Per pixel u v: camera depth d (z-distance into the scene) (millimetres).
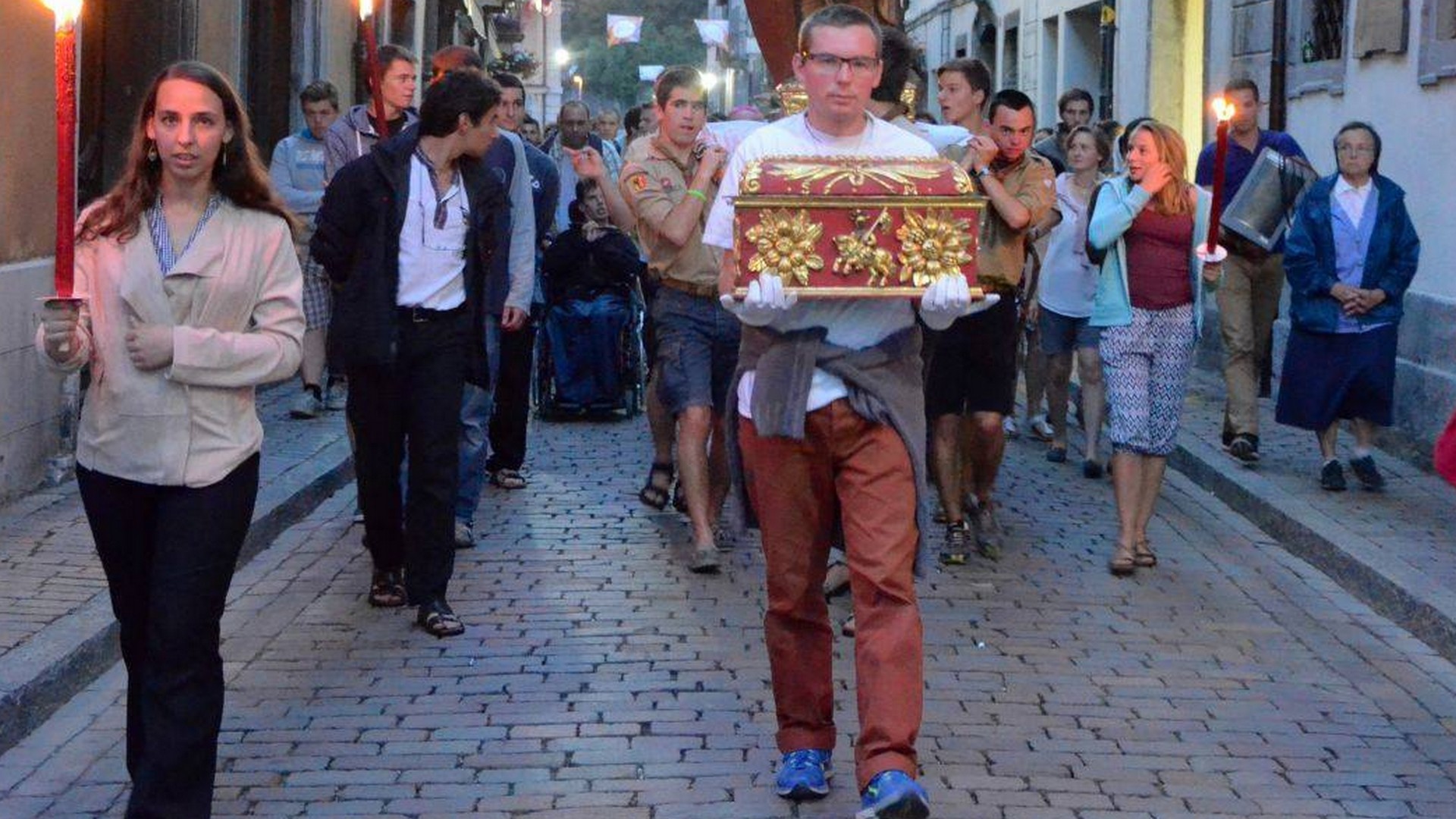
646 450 11859
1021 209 7695
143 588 4746
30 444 9031
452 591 7746
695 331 8148
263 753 5598
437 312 6855
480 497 9789
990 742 5766
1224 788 5391
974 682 6469
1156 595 7906
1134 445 8227
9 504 8719
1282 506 9320
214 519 4555
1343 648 7105
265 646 6848
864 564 4797
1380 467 10609
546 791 5266
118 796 5223
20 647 6172
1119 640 7117
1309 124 14367
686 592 7754
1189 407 13133
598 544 8750
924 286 4656
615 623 7207
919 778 5402
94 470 4574
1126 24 20641
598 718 5957
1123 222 8016
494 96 6844
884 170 4668
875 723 4711
